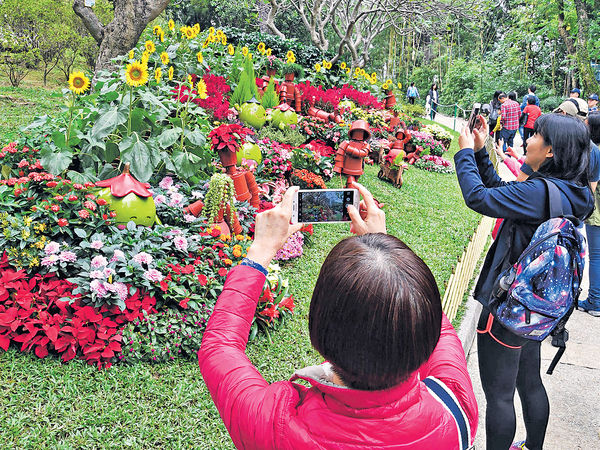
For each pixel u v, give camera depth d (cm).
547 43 2945
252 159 671
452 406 106
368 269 97
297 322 441
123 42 946
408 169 1067
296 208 158
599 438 352
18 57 1280
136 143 505
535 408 269
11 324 344
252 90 909
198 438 301
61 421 298
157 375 353
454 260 624
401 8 1538
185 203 498
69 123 508
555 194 223
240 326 117
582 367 439
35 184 451
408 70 3934
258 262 121
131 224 420
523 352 263
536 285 225
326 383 98
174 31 1157
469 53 4091
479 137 257
